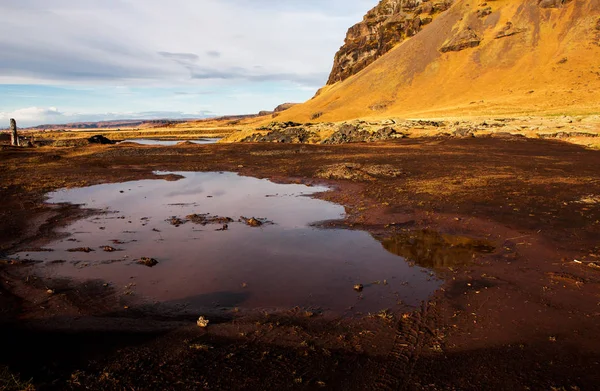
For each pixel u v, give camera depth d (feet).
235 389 14.10
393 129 139.03
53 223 38.22
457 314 19.97
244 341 17.48
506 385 14.21
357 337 17.88
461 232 33.96
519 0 300.20
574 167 66.23
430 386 14.25
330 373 15.11
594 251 27.68
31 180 64.23
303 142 143.84
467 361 15.87
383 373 15.10
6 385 13.76
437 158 83.35
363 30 492.54
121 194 54.34
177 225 37.99
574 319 18.98
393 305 21.08
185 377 14.80
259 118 627.05
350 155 95.14
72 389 14.03
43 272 25.72
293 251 30.22
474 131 127.13
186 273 25.71
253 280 24.54
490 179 57.21
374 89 323.98
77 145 147.43
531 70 242.17
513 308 20.39
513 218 36.88
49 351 16.51
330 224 37.96
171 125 604.08
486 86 250.78
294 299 21.86
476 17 313.94
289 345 17.16
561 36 255.50
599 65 212.23
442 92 270.05
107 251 30.12
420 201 45.19
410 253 29.40
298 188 58.39
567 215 37.09
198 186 61.26
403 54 341.82
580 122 124.67
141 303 21.27
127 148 127.95
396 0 457.27
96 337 17.72
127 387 14.19
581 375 14.67
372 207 43.86
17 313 19.92
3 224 37.09
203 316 19.70
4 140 191.21
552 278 23.84
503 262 26.86
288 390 14.06
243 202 49.03
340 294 22.49
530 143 102.99
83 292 22.59
